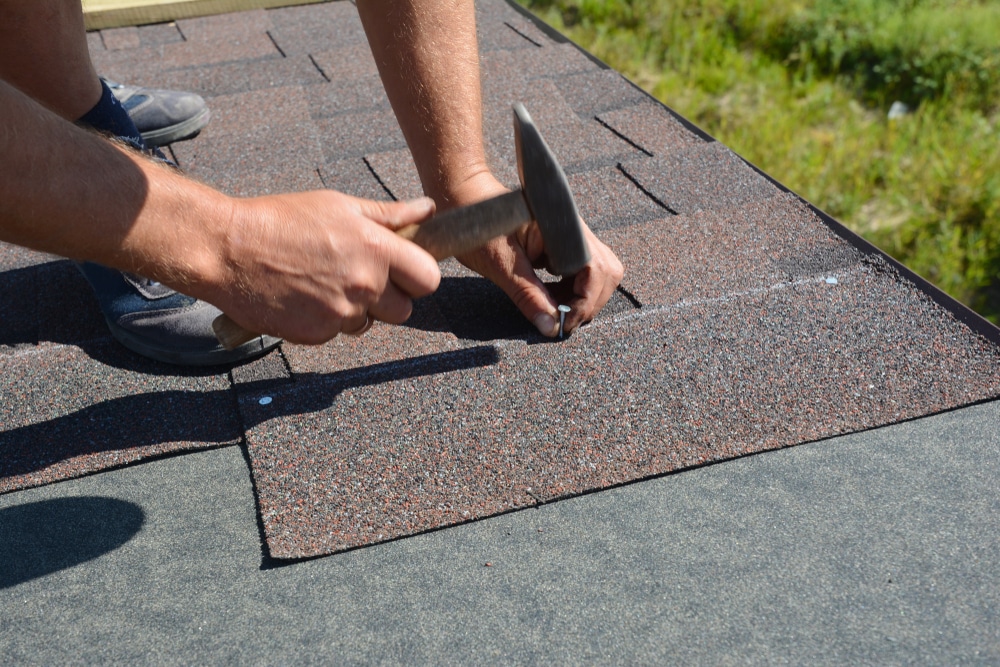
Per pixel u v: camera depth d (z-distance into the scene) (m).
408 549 1.38
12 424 1.68
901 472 1.46
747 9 6.95
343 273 1.27
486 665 1.18
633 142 2.73
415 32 1.66
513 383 1.68
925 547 1.32
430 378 1.70
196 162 2.69
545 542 1.37
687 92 6.06
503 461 1.51
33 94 1.88
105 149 1.14
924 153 4.98
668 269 2.08
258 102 3.09
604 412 1.60
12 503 1.51
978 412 1.58
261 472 1.51
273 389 1.69
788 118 5.56
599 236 2.22
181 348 1.79
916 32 6.07
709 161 2.56
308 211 1.25
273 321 1.31
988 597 1.24
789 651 1.18
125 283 1.78
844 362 1.69
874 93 5.82
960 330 1.75
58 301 2.11
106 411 1.71
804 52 6.31
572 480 1.47
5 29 1.74
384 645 1.22
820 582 1.27
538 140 1.32
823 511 1.40
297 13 4.02
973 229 4.55
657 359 1.73
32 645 1.25
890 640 1.18
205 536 1.42
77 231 1.10
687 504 1.42
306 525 1.41
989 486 1.43
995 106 5.60
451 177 1.74
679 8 7.24
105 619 1.28
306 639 1.24
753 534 1.36
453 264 2.18
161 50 3.65
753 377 1.67
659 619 1.23
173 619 1.28
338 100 3.11
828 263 2.06
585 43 6.91
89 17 3.87
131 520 1.46
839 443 1.53
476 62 1.76
